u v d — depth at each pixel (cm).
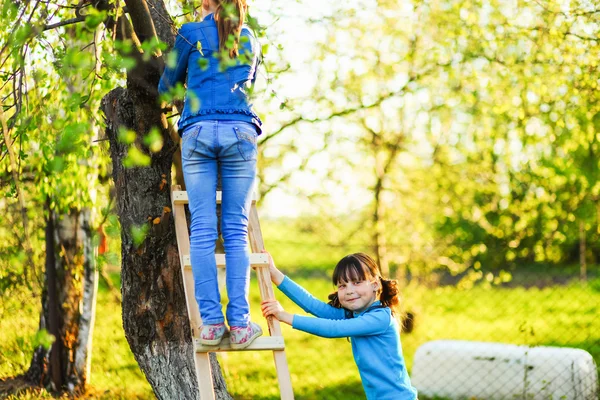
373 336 351
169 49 385
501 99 934
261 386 811
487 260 1243
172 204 396
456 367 787
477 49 936
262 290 364
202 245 320
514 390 746
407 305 1233
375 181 1175
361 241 1215
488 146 1011
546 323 1198
